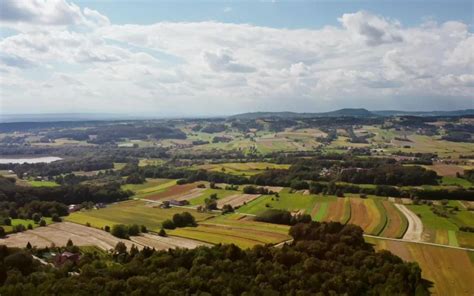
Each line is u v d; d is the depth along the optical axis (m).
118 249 140.88
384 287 107.44
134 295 95.44
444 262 136.50
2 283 108.44
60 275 112.19
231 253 124.31
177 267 117.25
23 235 170.25
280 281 108.25
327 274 111.44
